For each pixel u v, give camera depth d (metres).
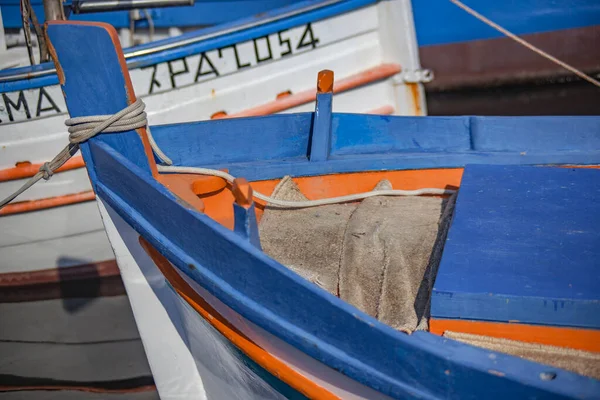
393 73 4.71
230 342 2.55
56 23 2.57
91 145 2.75
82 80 2.63
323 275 2.65
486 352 1.89
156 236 2.54
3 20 6.59
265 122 3.27
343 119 3.30
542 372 1.80
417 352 1.90
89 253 4.90
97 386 4.88
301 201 3.00
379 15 4.57
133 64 4.27
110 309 5.12
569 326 2.01
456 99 7.25
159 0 4.48
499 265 2.16
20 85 4.28
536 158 3.08
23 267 4.98
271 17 4.42
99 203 2.88
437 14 7.06
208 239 2.29
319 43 4.54
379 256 2.59
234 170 3.12
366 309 2.46
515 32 6.91
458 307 2.07
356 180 3.20
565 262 2.15
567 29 6.77
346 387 2.17
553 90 6.95
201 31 4.39
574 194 2.53
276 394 2.52
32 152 4.45
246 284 2.24
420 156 3.15
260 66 4.50
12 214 4.64
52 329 5.22
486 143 3.22
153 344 3.16
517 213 2.43
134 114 2.67
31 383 4.99
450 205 2.73
